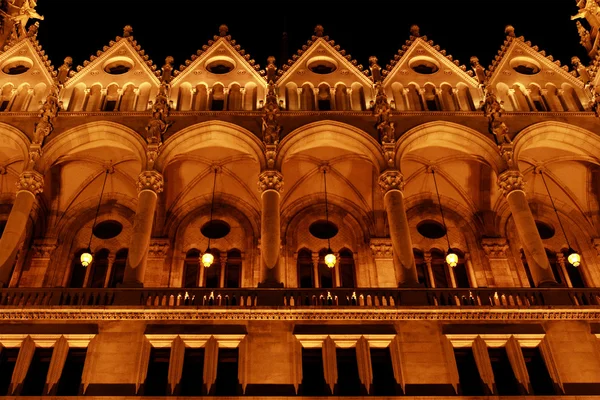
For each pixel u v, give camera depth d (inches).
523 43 1408.7
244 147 1217.4
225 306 946.7
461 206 1385.3
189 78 1331.2
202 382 895.1
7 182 1339.8
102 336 919.0
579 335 948.6
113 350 904.3
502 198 1355.8
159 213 1326.3
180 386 888.9
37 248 1278.3
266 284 1001.5
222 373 914.1
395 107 1299.2
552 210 1386.6
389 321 955.3
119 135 1210.0
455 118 1240.8
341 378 919.0
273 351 914.7
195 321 942.4
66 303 990.4
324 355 922.7
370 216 1353.3
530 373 934.4
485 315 964.0
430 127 1230.9
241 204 1379.2
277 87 1306.6
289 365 901.8
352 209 1376.7
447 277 1304.1
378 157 1184.8
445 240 1343.5
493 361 945.5
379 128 1213.1
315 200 1386.6
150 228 1075.9
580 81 1338.6
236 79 1338.6
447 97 1322.6
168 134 1202.6
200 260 1302.9
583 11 1525.6
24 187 1114.7
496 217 1352.1
